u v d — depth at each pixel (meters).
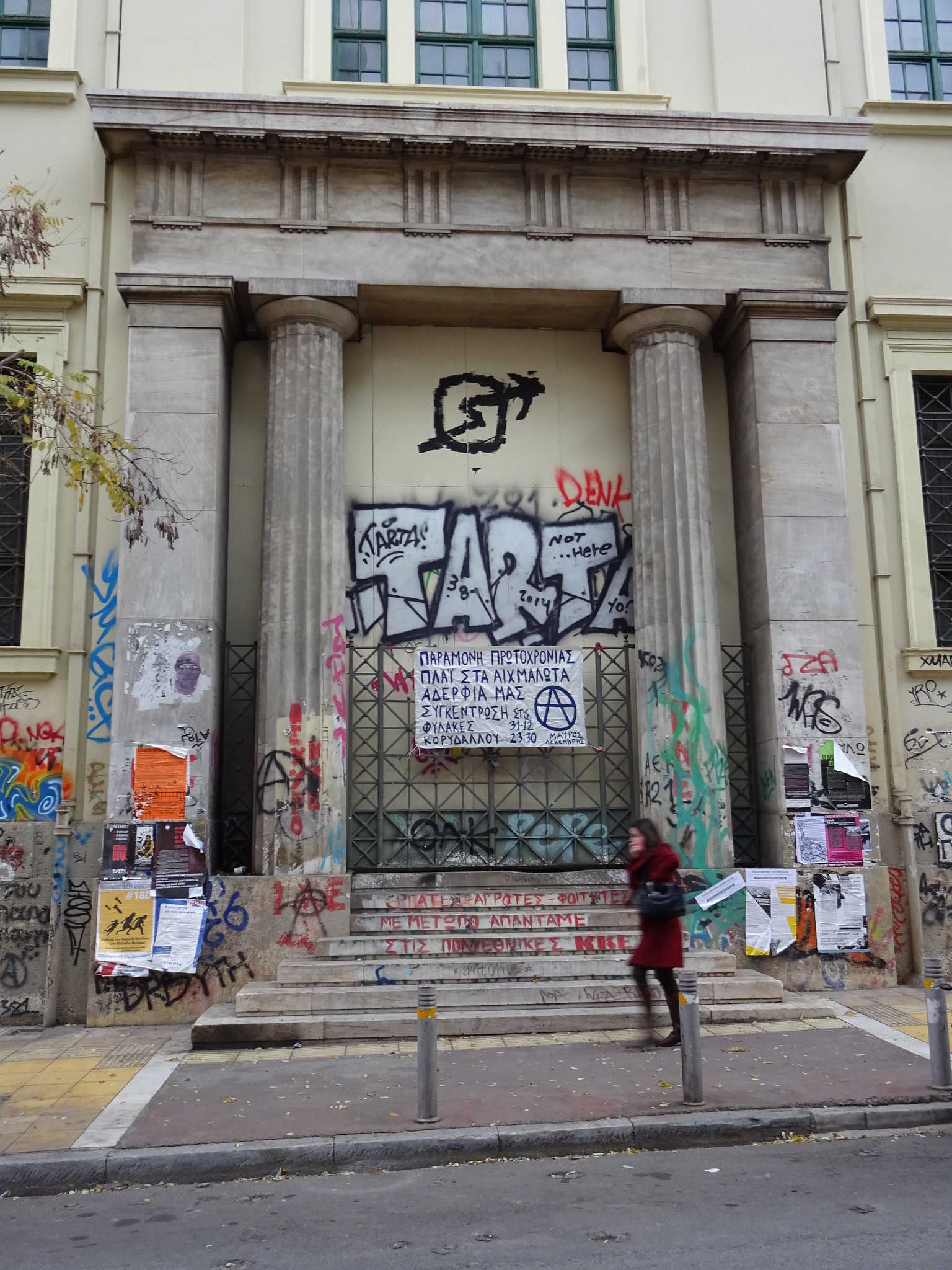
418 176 12.25
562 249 12.30
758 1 13.40
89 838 11.09
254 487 12.55
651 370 12.40
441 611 12.66
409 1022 9.43
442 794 12.30
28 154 12.34
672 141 12.23
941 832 12.01
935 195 13.41
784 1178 6.07
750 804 12.36
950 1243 5.02
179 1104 7.51
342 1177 6.34
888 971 11.29
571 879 11.92
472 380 13.16
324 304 11.99
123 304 12.17
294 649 11.27
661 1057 8.48
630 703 12.59
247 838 11.85
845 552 12.02
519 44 13.52
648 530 12.12
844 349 12.93
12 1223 5.70
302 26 12.98
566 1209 5.64
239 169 12.10
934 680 12.39
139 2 12.66
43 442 9.88
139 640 11.05
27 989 10.68
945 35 14.03
